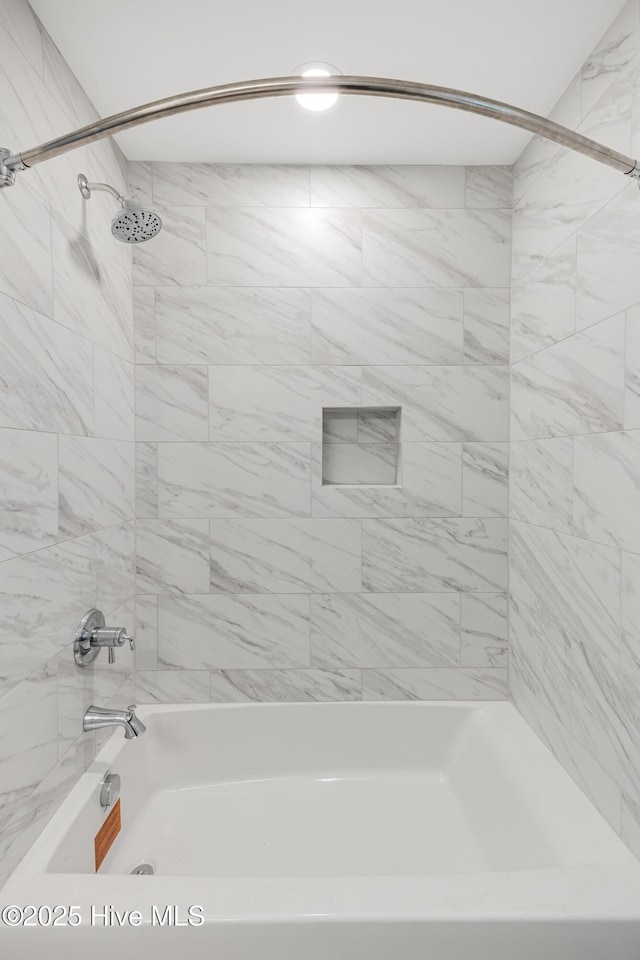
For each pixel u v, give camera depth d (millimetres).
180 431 1930
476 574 1978
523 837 1413
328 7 1264
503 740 1714
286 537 1952
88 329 1521
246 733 1943
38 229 1238
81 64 1431
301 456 1946
